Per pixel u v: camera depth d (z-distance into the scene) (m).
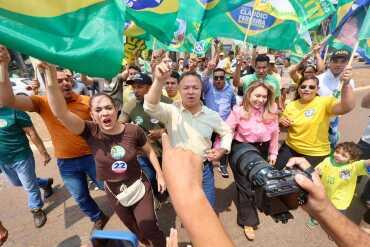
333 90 3.99
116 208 2.76
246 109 3.04
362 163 2.97
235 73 5.05
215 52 7.71
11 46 1.59
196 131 2.71
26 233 3.44
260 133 3.02
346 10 3.55
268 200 0.94
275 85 4.77
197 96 2.64
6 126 3.13
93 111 2.45
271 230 3.42
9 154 3.25
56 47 1.67
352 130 6.62
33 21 1.63
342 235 0.91
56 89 2.21
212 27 3.60
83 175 3.28
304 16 3.86
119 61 1.81
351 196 3.09
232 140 3.10
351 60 2.82
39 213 3.54
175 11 2.67
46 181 4.06
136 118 3.21
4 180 4.58
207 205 0.67
